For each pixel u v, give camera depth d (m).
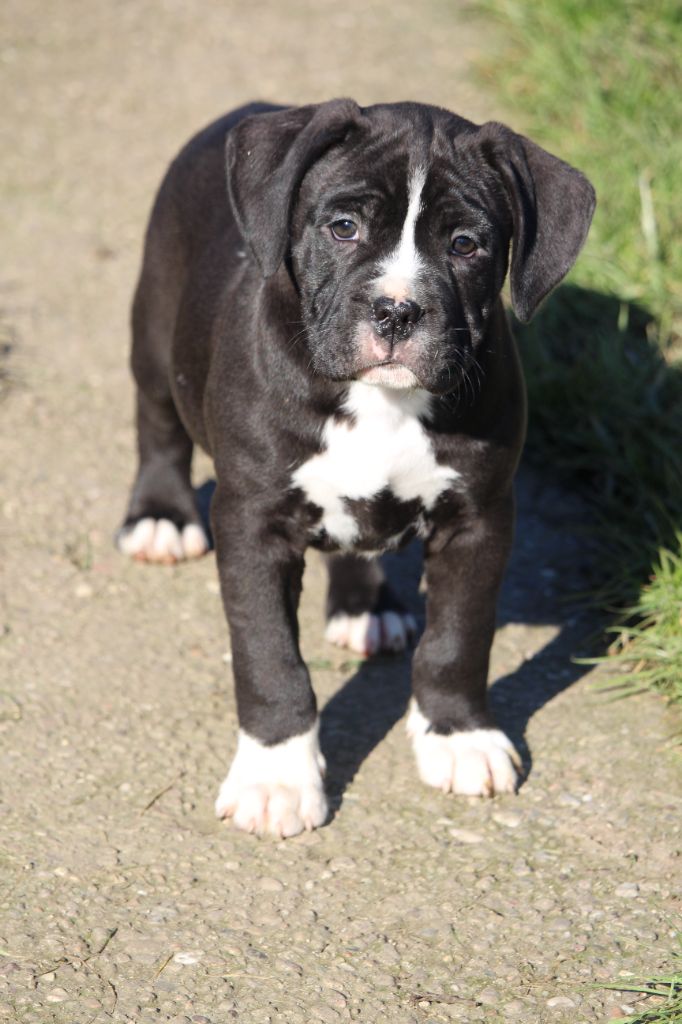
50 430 7.35
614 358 7.51
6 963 4.16
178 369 5.54
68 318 8.38
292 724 4.84
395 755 5.25
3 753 5.14
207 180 5.82
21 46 11.40
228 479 4.88
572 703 5.57
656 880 4.57
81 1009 4.00
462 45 11.23
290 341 4.70
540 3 10.98
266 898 4.49
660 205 8.62
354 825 4.86
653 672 5.60
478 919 4.41
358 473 4.79
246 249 5.25
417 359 4.43
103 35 11.62
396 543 5.11
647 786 5.04
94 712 5.40
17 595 6.11
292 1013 4.02
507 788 5.00
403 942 4.31
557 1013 4.03
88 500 6.82
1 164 9.92
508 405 4.89
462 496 4.90
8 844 4.68
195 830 4.80
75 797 4.94
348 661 5.85
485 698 5.16
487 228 4.59
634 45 10.05
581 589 6.40
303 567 5.03
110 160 10.02
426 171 4.50
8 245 9.06
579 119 9.73
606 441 7.15
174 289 5.93
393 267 4.45
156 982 4.11
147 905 4.43
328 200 4.54
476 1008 4.05
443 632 5.06
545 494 7.11
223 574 4.88
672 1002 4.00
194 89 10.83
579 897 4.50
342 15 11.91
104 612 6.05
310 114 4.69
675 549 6.39
